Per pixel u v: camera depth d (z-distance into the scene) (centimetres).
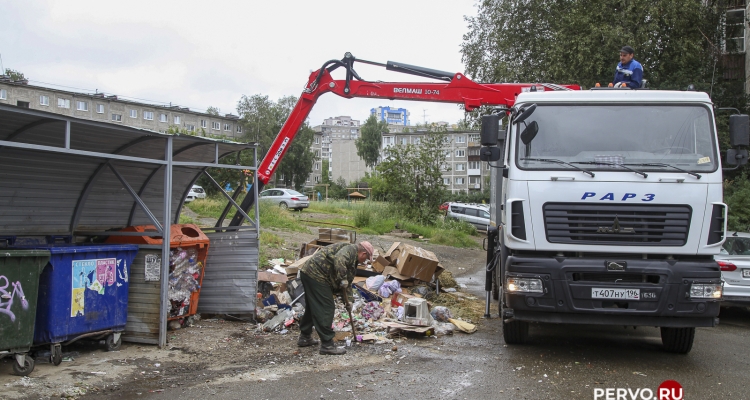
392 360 626
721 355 697
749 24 2261
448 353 665
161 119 7056
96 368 573
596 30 2197
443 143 2881
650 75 2244
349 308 674
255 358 625
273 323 756
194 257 761
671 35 2266
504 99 944
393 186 2695
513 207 644
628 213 620
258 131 7300
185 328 755
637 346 736
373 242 1964
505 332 707
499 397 509
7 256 519
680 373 606
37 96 5881
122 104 6656
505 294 646
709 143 637
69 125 563
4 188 647
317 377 557
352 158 11400
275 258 1284
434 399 499
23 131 608
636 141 647
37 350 601
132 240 711
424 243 2173
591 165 634
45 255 549
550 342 742
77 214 749
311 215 2995
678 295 597
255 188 821
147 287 671
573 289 610
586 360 651
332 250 661
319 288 650
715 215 614
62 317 577
